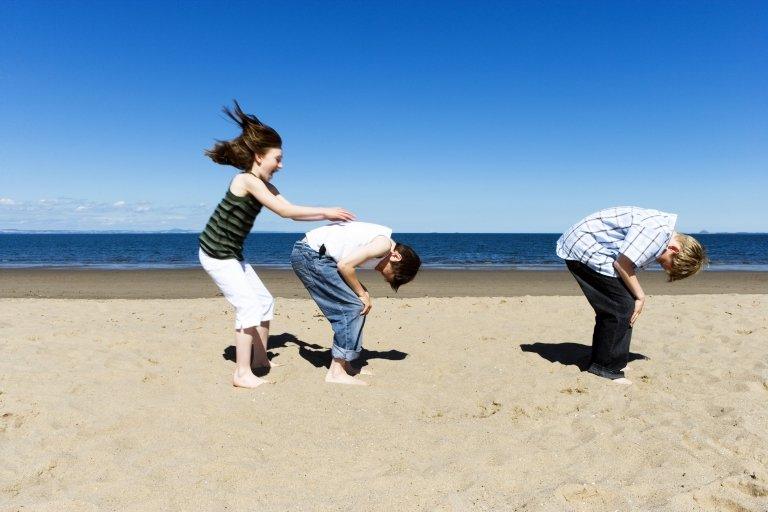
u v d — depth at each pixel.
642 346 5.16
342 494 2.38
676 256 3.83
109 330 5.64
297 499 2.33
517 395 3.78
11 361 4.30
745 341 5.20
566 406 3.55
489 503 2.27
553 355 4.93
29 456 2.73
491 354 4.98
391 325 6.40
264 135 3.81
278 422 3.26
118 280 14.24
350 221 4.07
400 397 3.73
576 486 2.36
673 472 2.51
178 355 4.73
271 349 5.14
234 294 3.88
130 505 2.27
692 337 5.50
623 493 2.32
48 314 6.89
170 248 54.75
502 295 10.79
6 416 3.19
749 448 2.75
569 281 14.29
